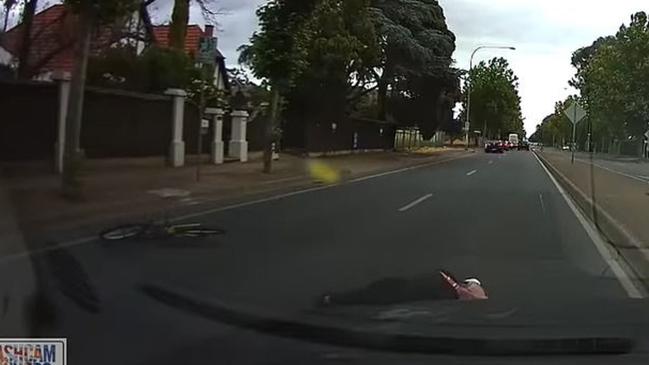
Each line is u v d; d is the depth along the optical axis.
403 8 44.91
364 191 20.95
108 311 6.53
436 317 5.91
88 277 7.95
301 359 5.12
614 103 60.25
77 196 13.74
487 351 5.10
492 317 6.00
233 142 28.31
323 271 8.81
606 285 8.38
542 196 20.97
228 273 8.53
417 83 45.28
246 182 20.38
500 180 27.55
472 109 104.62
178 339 5.69
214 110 26.00
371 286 7.39
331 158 37.03
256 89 32.94
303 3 22.38
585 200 19.23
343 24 35.34
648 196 20.61
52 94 18.00
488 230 13.29
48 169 17.72
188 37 38.91
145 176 19.42
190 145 25.45
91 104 19.97
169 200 15.62
